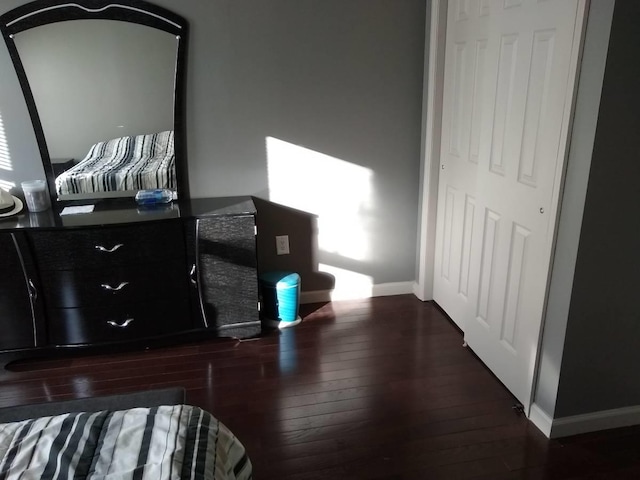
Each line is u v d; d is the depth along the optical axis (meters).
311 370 2.59
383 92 3.02
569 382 2.02
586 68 1.72
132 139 2.84
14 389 2.49
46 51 2.63
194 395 2.41
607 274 1.89
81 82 2.70
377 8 2.87
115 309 2.69
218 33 2.76
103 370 2.63
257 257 3.00
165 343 2.82
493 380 2.47
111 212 2.74
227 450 1.33
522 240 2.16
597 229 1.82
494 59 2.27
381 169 3.16
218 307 2.82
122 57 2.70
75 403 1.58
